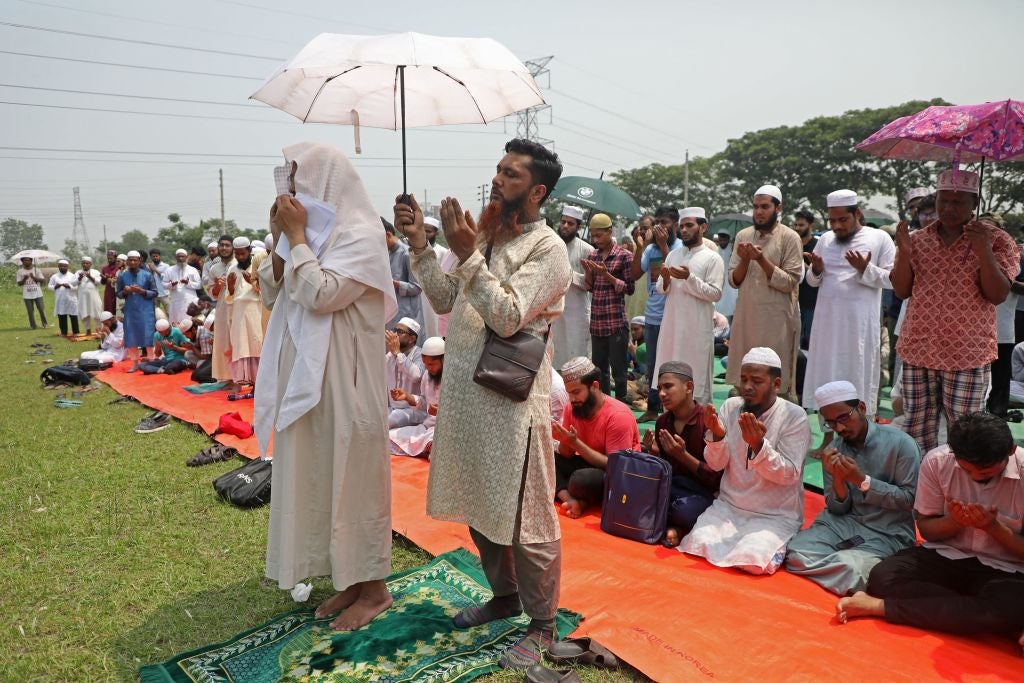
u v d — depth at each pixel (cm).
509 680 279
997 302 399
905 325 437
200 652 297
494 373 266
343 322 300
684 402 454
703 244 642
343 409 298
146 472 549
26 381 967
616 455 435
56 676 289
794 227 755
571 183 1038
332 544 300
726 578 367
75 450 614
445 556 386
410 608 330
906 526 374
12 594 357
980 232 385
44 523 443
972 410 416
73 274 1504
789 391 594
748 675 280
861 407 383
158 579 372
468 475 282
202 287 1323
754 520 401
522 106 337
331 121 348
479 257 267
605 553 398
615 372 706
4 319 1917
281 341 311
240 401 797
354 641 301
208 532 434
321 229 297
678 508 420
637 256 702
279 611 339
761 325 583
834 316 548
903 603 315
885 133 418
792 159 3938
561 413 523
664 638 306
